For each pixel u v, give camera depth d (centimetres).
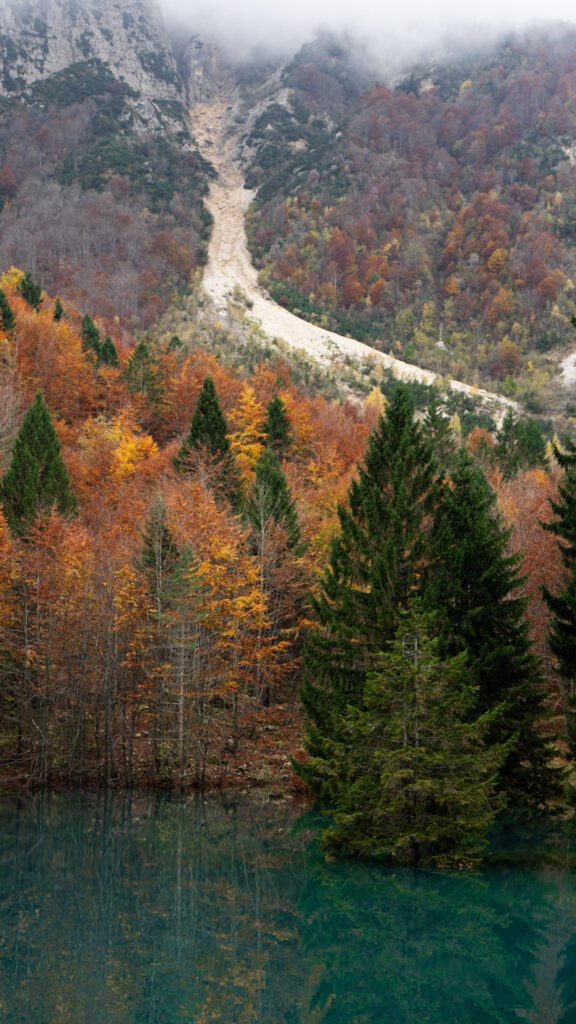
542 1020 1278
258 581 3744
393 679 2042
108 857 2295
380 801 2008
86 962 1491
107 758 3316
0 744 3516
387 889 1994
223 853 2355
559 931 1694
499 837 2539
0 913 1772
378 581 2575
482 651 2628
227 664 3525
